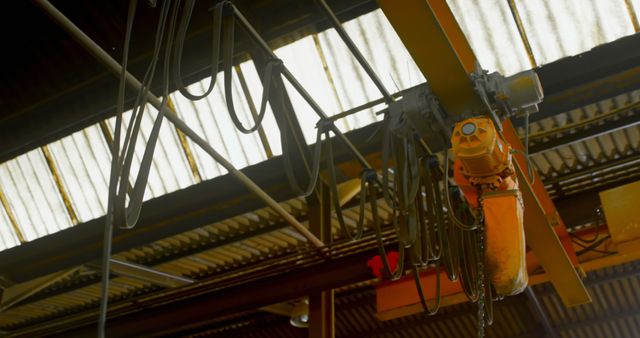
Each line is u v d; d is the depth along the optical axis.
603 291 16.47
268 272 11.32
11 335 13.80
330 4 9.59
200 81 10.82
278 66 6.21
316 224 11.30
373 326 18.30
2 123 11.33
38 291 14.09
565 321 16.98
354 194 11.47
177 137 11.68
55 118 11.13
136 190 4.27
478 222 6.35
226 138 11.35
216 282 11.72
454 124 6.61
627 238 9.17
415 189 6.47
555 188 11.05
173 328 12.50
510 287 6.38
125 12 9.53
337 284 10.85
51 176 12.59
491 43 9.92
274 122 10.92
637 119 10.05
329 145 6.91
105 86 10.45
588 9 9.43
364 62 6.77
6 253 13.45
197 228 12.46
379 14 9.80
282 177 11.38
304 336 18.80
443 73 6.19
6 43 10.16
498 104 6.44
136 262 13.98
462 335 17.67
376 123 10.39
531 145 10.68
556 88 9.59
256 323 19.27
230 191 11.77
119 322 12.89
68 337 13.46
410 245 6.61
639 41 9.07
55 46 10.06
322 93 10.59
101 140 11.78
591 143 11.06
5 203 13.32
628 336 16.58
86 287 15.18
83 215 12.77
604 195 9.51
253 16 9.64
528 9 9.62
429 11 5.59
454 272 6.88
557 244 8.37
